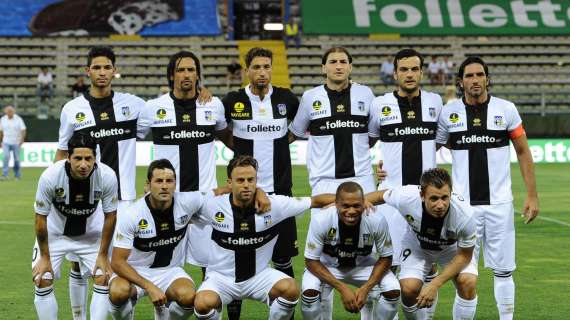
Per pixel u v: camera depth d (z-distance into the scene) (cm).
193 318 631
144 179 1745
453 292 736
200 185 634
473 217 552
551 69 2853
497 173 610
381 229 550
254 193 559
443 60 2748
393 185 636
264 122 649
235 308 623
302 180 1756
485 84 605
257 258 564
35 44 2806
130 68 2772
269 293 558
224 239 557
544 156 2280
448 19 2873
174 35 2809
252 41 2873
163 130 628
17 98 2608
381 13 2875
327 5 2883
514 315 648
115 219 568
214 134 646
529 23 2878
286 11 2861
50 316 571
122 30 2784
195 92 638
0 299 698
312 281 559
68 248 585
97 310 550
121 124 623
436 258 584
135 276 543
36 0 2802
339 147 645
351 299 543
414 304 564
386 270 559
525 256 916
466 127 612
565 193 1542
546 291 736
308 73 2781
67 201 559
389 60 2670
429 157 630
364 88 654
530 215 611
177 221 555
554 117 2280
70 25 2775
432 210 533
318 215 554
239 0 3080
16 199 1476
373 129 648
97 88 621
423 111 629
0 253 927
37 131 2208
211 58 2833
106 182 557
